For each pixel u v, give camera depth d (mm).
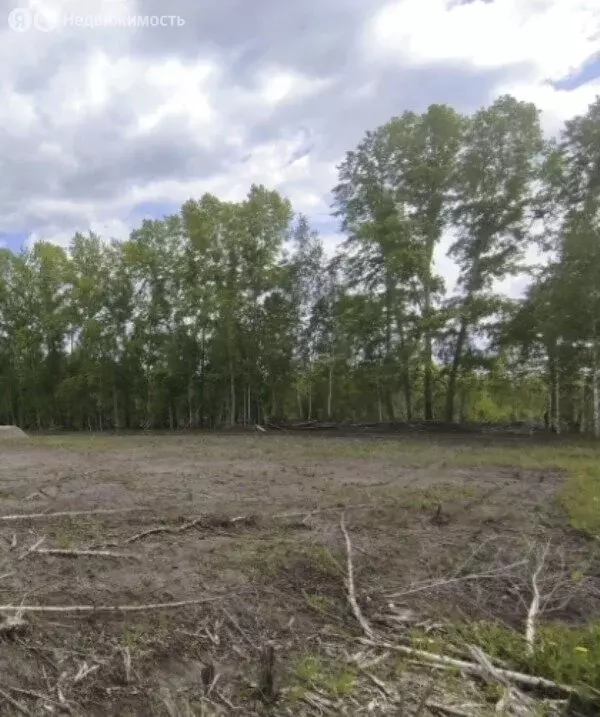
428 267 22812
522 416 31031
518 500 6863
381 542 4961
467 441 16859
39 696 2621
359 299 23469
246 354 26297
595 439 17359
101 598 3654
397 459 11367
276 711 2553
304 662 2902
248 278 26219
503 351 21703
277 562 4324
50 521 5613
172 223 27344
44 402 32031
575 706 2604
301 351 26734
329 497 6887
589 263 17469
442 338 22672
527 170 21656
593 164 19109
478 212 22047
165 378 28094
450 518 5824
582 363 18891
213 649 3070
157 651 3021
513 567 4387
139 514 5930
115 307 28562
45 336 31312
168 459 11445
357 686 2750
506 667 2914
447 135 22406
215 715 2518
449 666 2902
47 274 30703
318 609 3559
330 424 24156
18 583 3898
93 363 29094
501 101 21656
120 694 2658
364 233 22562
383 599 3754
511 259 21938
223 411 30062
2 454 12602
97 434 23578
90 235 28766
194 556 4512
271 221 26000
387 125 23391
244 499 6770
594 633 3143
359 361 24672
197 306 26250
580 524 5496
